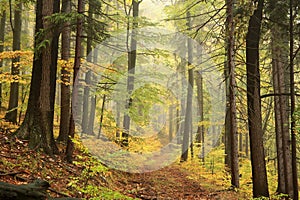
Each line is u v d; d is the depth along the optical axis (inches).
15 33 567.2
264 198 341.4
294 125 402.0
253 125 373.4
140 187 388.5
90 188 235.5
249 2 375.9
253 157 371.2
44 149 337.4
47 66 352.8
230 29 394.9
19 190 155.6
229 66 404.5
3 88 666.8
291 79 419.2
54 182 277.0
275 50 494.0
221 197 387.9
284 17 441.7
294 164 410.3
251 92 378.3
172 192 402.9
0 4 602.5
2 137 332.2
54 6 383.6
